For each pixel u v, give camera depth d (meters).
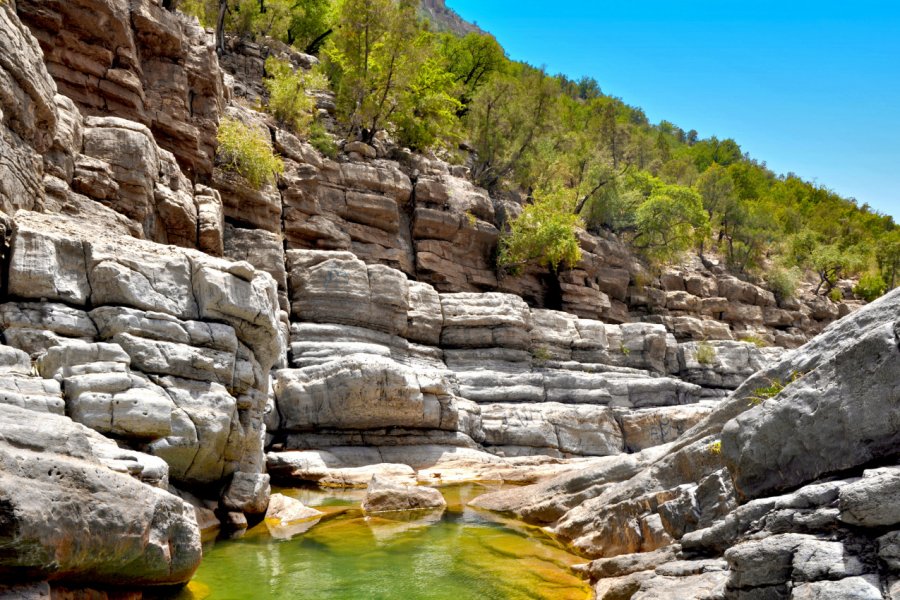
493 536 11.82
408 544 11.11
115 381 9.93
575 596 8.62
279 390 18.78
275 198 27.02
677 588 7.14
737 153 99.38
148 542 6.90
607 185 46.44
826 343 8.61
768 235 60.78
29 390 8.83
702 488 9.22
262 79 37.31
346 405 18.61
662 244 46.41
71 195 15.87
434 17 193.75
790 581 5.82
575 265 38.12
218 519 11.59
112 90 21.62
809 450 7.11
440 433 20.77
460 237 34.41
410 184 33.56
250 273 12.47
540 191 41.47
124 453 8.04
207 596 8.16
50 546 5.57
